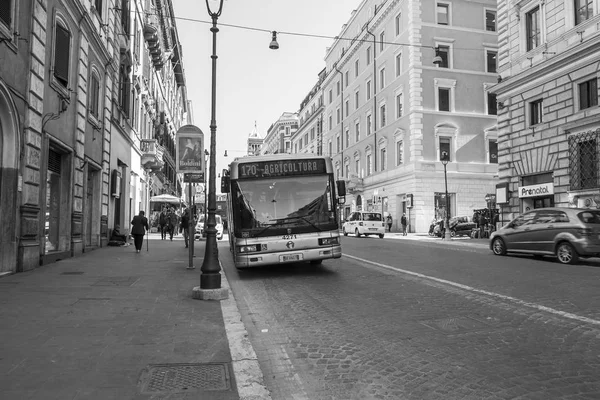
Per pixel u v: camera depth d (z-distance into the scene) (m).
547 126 21.69
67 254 14.77
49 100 12.60
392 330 6.23
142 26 30.27
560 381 4.29
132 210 28.20
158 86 40.41
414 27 38.38
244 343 5.56
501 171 24.84
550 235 14.08
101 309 7.25
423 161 37.88
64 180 14.67
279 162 11.87
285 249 11.42
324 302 8.30
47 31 12.36
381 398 4.04
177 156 11.76
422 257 15.77
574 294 8.39
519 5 23.56
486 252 17.94
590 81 19.64
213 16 9.94
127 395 3.92
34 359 4.79
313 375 4.67
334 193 12.02
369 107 47.59
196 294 8.28
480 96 39.84
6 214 10.68
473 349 5.32
